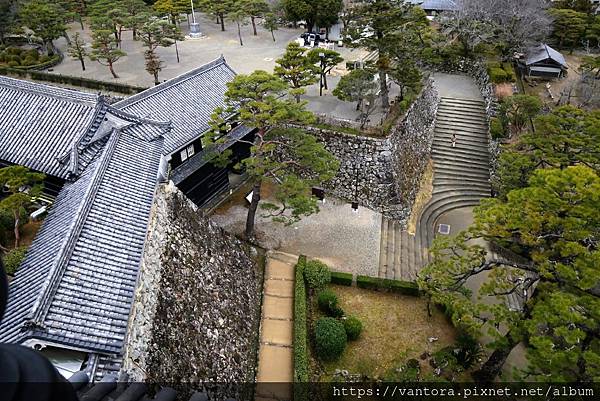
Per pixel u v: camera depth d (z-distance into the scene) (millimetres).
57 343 13648
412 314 26281
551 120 29578
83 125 25547
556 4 54344
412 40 36531
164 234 21047
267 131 28297
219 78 34594
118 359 14336
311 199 27078
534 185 20344
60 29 52219
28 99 27219
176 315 19281
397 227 33562
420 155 38344
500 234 20562
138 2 58562
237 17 55062
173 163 28953
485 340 25109
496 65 44344
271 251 29438
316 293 26891
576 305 17484
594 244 21016
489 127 39625
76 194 20250
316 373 22406
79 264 16016
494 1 44438
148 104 29875
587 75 41812
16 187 22203
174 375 17547
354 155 34156
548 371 16984
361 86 33062
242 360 21938
